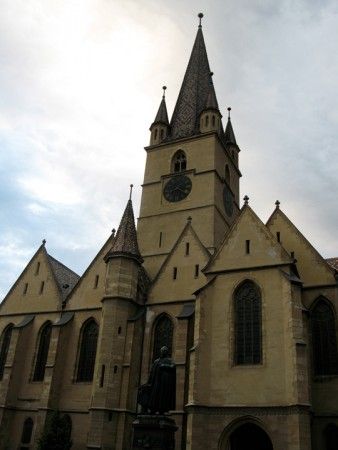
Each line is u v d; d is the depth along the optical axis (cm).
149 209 7769
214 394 4591
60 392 5872
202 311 4959
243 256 5138
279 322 4653
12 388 6103
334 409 4569
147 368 5500
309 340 4884
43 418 5606
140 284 6056
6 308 6875
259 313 4834
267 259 5000
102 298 5909
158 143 8425
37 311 6612
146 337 5688
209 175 7562
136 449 3350
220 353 4769
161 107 8894
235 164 8881
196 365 4666
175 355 5197
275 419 4266
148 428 3378
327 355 4834
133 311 5797
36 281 6888
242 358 4712
